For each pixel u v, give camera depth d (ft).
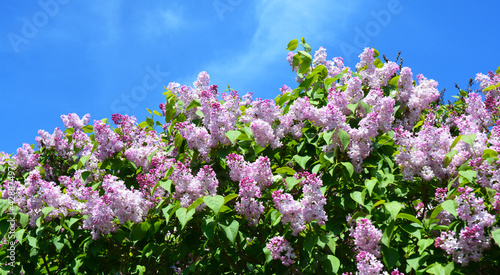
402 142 14.03
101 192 17.11
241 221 13.42
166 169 15.44
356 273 12.21
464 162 13.43
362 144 14.17
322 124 15.33
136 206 13.76
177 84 19.20
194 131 15.40
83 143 21.21
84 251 15.21
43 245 15.34
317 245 13.06
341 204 13.78
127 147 17.26
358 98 16.15
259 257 14.43
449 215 13.17
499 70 19.63
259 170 13.83
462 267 11.71
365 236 12.23
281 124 16.06
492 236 10.98
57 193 15.33
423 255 12.28
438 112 20.25
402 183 14.26
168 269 16.52
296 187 14.15
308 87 18.07
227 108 16.58
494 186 11.98
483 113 16.99
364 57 18.60
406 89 17.85
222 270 15.84
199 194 13.48
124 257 15.60
